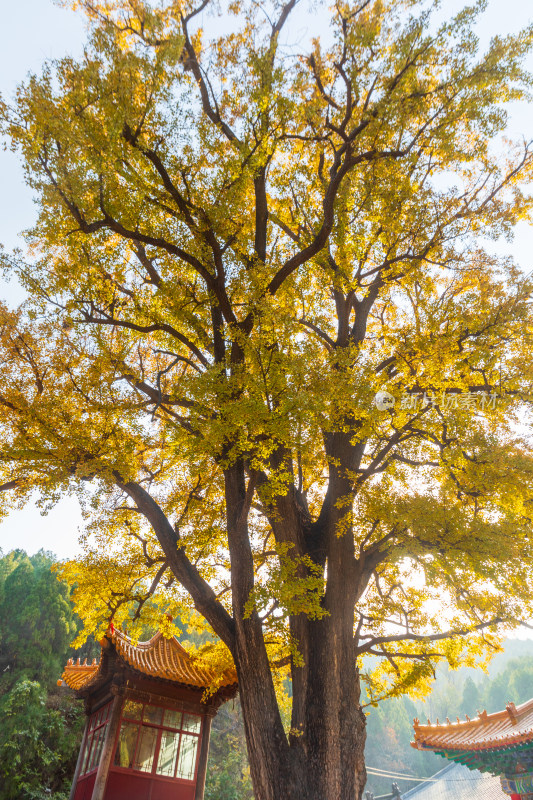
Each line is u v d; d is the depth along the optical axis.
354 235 10.77
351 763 7.86
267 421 7.19
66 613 38.44
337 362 8.50
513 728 13.27
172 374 11.98
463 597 9.53
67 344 10.05
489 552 7.87
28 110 7.95
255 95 9.03
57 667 35.53
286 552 8.84
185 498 10.47
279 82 8.86
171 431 8.70
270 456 9.98
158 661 13.88
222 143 9.79
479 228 10.70
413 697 11.27
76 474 8.36
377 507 8.45
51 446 8.77
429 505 8.23
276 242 11.70
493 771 13.88
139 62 7.86
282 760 7.64
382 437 9.41
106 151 8.13
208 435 7.61
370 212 10.70
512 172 11.34
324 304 11.87
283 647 8.87
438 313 8.92
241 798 30.16
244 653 8.28
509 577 7.83
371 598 11.12
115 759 12.61
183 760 13.43
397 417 8.66
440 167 11.21
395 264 11.23
